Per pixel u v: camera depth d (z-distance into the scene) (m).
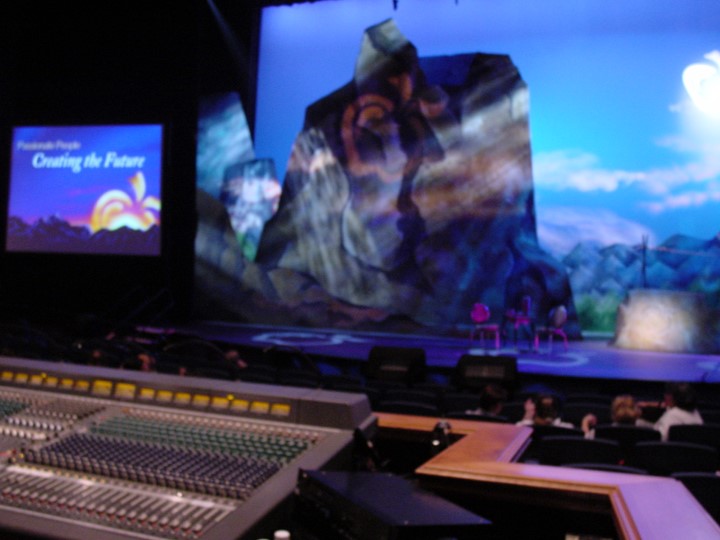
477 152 11.43
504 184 11.28
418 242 11.66
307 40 12.32
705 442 4.55
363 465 2.00
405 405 5.18
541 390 8.66
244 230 12.50
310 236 12.19
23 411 2.23
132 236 12.24
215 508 1.60
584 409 5.79
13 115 13.14
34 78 13.23
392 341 11.07
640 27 10.70
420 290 11.60
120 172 12.26
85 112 13.12
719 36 10.36
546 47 11.12
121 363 6.27
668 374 8.61
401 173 11.79
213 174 12.64
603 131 10.82
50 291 12.98
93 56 13.02
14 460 1.86
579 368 8.98
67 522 1.53
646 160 10.62
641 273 10.56
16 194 12.64
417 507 1.32
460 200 11.48
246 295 12.43
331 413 2.06
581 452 3.84
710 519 1.36
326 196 12.14
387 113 11.89
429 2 11.73
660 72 10.59
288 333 11.60
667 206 10.50
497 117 11.34
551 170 11.05
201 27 12.57
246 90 12.52
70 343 8.33
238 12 12.52
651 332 10.09
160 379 2.33
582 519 1.75
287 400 2.11
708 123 10.36
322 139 12.20
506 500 1.72
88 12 12.92
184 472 1.76
